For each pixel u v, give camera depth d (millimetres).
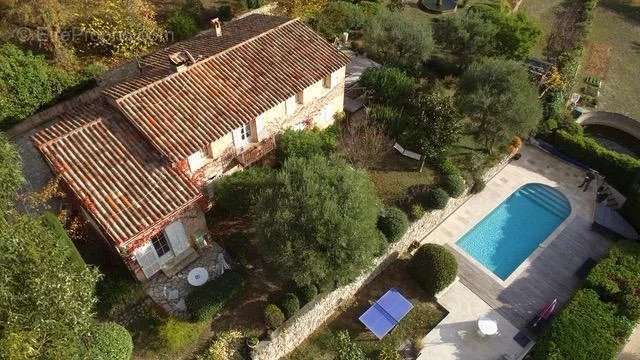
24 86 33250
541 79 41438
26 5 33625
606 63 49375
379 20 43344
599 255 33281
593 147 37938
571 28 47594
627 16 56469
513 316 29734
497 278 31688
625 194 36656
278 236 24859
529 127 35531
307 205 24984
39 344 16188
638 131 41656
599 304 28344
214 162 29000
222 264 27609
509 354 27922
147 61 33375
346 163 30969
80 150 25734
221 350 24281
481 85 36156
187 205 25578
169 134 26672
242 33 34031
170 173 26078
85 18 37031
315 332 28375
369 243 25516
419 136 33812
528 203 36625
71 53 36500
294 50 32562
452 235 34094
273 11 45938
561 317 27656
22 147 33250
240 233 29438
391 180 34125
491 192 36969
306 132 32500
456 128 33781
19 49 33938
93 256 26547
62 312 16812
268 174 28156
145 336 24859
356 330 28562
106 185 24953
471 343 28359
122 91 28172
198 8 42781
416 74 42625
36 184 30766
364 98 38844
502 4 52281
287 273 25016
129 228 23969
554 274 32094
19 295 16562
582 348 26312
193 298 25203
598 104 44594
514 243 34094
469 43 43781
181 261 27641
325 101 34312
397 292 29344
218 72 29906
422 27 43094
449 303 30141
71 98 35750
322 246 24953
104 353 21312
